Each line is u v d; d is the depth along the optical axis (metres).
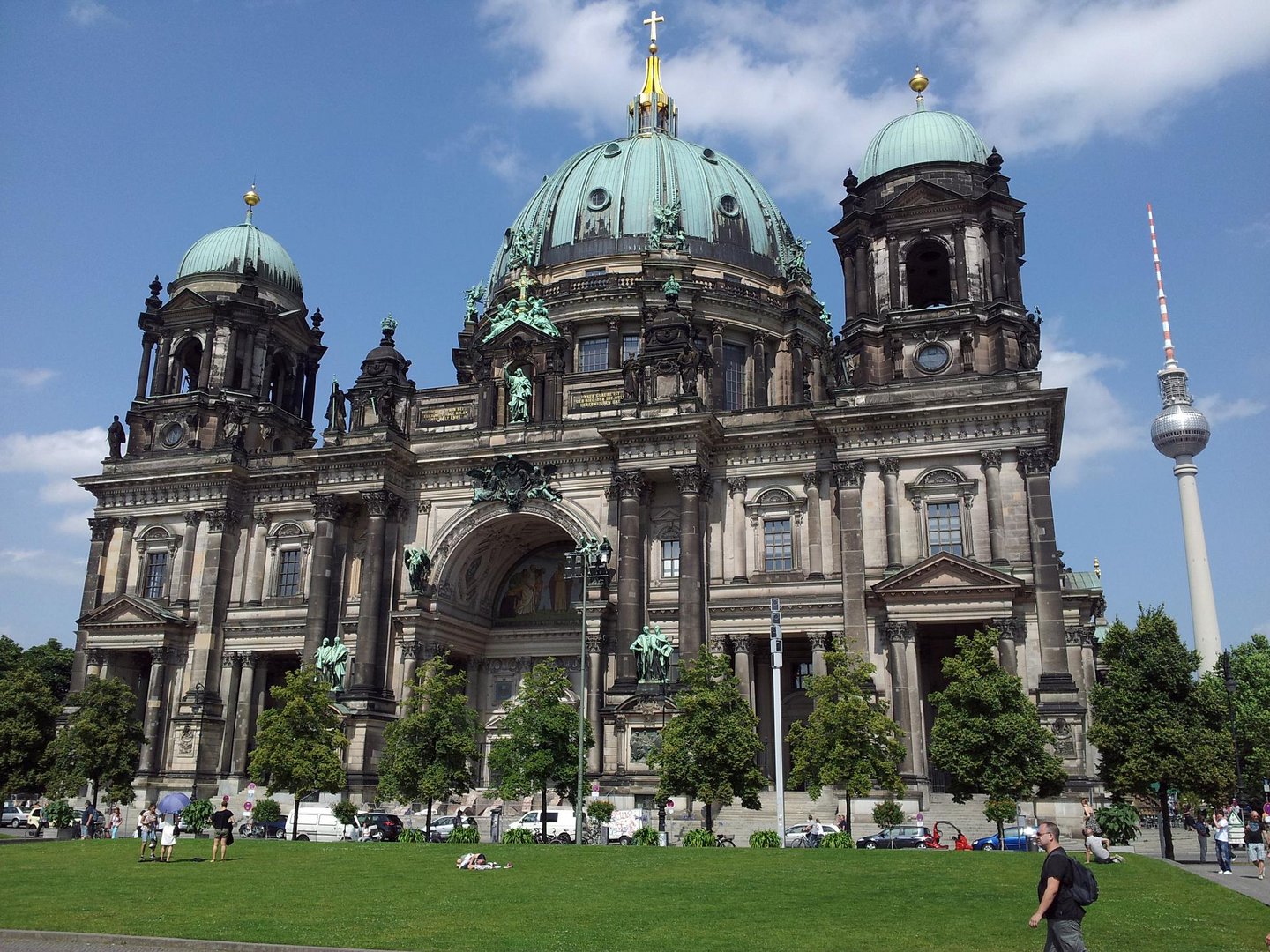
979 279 76.19
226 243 101.19
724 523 78.44
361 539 86.75
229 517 90.00
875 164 82.06
